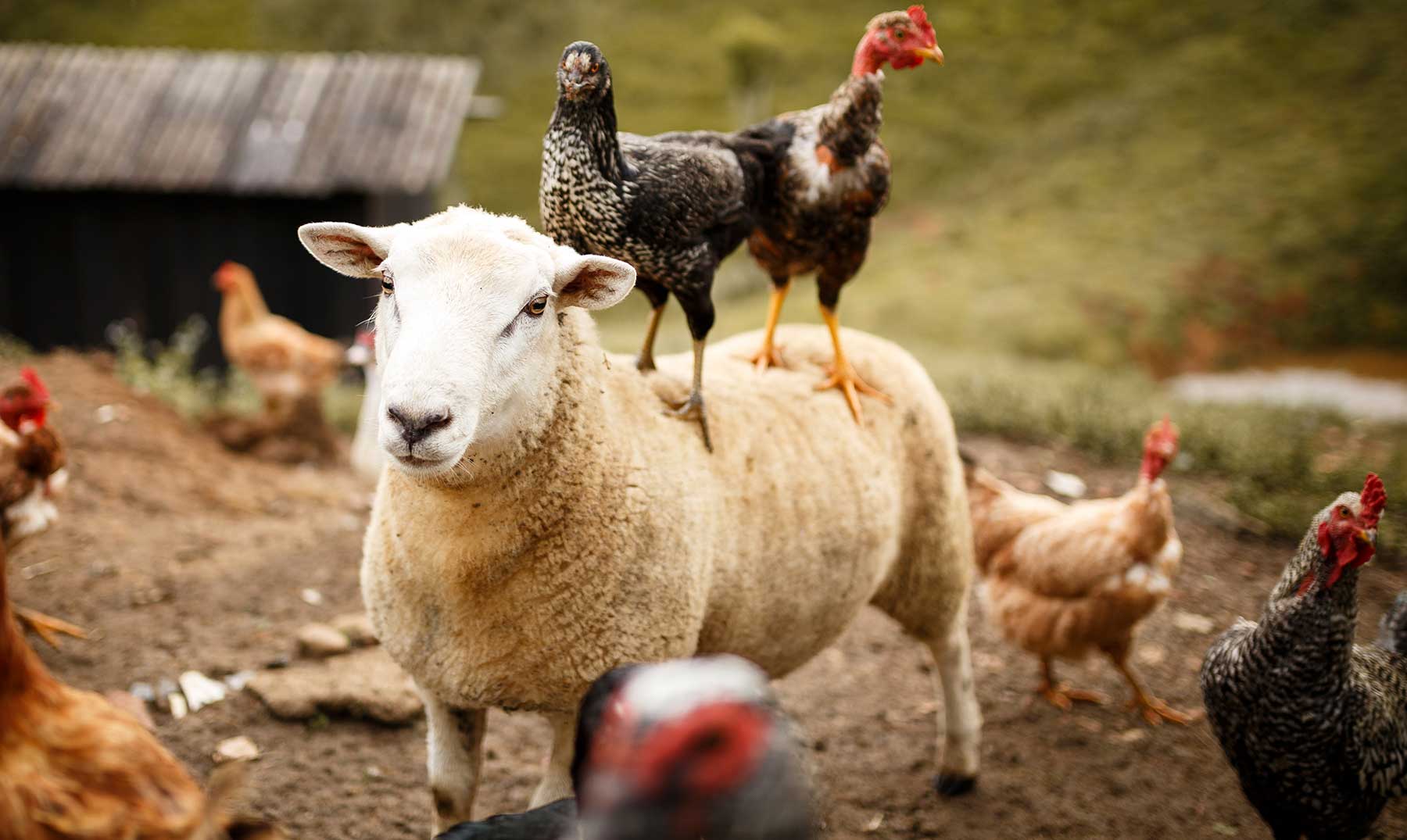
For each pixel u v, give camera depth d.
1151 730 4.77
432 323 2.44
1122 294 22.84
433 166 12.44
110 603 5.25
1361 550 3.17
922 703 4.97
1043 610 4.76
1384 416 15.72
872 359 3.87
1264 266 23.98
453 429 2.37
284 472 8.11
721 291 23.17
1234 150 27.73
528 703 2.89
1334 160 26.77
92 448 7.37
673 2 34.59
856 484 3.50
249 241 12.94
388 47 31.45
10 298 12.98
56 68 13.80
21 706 2.06
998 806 4.20
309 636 4.83
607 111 2.74
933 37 3.13
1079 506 4.88
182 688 4.55
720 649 3.27
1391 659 3.69
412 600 2.84
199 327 11.15
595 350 2.89
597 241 2.88
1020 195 27.64
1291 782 3.42
